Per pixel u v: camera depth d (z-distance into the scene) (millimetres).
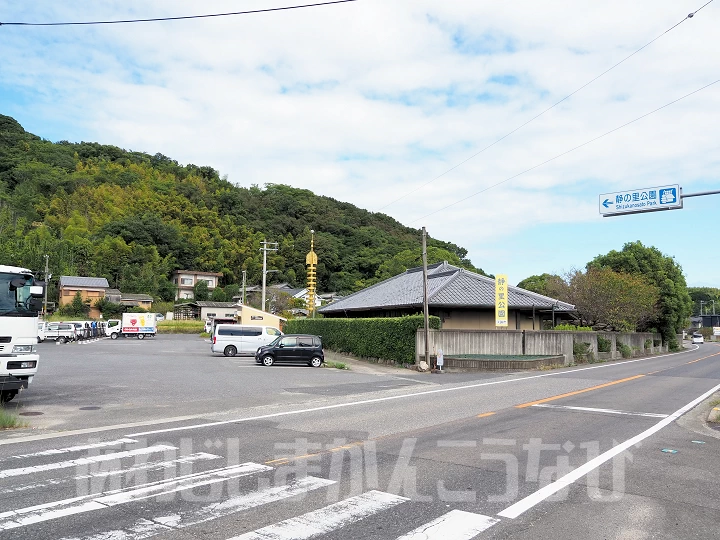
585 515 5852
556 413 13117
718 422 12516
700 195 14445
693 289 130125
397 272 69062
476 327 33312
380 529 5316
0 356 12281
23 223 91812
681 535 5332
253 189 141500
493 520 5633
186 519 5523
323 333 40219
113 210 101438
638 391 18562
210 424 11219
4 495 6250
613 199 15570
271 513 5730
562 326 40156
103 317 73625
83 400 14719
